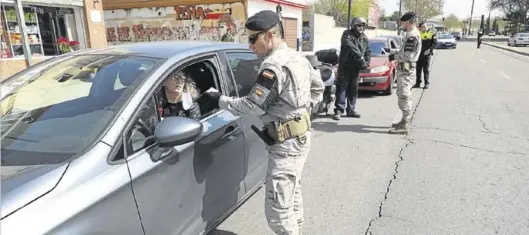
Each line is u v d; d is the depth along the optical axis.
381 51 9.93
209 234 2.92
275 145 2.23
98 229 1.64
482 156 4.54
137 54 2.47
